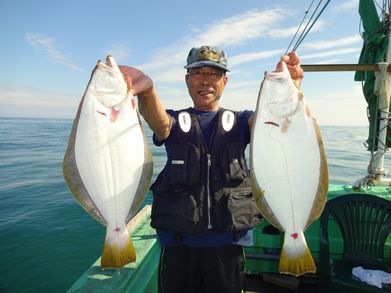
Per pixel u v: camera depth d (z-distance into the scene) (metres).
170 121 2.38
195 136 2.32
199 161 2.26
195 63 2.39
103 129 2.09
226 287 2.21
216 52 2.46
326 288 2.80
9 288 5.96
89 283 2.34
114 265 1.97
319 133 2.19
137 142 2.17
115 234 2.02
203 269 2.22
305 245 2.10
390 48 3.50
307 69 3.49
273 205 2.21
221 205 2.16
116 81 2.13
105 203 2.06
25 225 8.99
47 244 7.76
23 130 58.31
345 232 3.01
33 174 16.47
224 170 2.23
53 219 9.48
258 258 3.43
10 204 11.05
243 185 2.26
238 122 2.46
